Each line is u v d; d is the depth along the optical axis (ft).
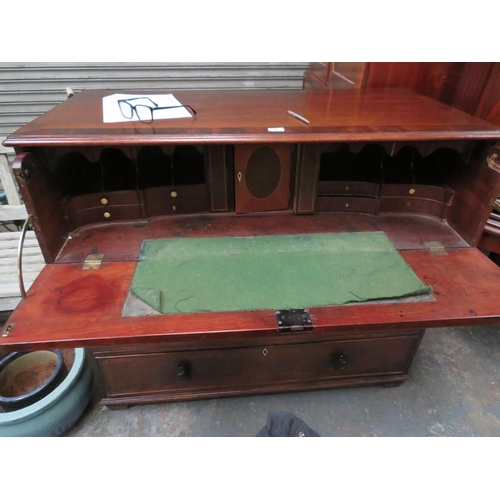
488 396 4.42
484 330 5.32
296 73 6.27
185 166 4.09
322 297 2.98
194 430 4.03
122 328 2.68
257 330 2.70
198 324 2.72
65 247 3.50
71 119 3.42
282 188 3.96
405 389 4.48
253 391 4.11
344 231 3.83
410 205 4.05
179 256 3.41
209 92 4.71
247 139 3.09
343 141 3.16
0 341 2.54
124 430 4.00
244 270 3.25
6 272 4.56
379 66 4.82
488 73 4.54
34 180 2.99
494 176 3.22
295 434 3.40
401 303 2.95
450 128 3.34
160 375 3.80
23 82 5.66
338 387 4.30
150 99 4.16
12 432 3.47
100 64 5.67
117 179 3.85
